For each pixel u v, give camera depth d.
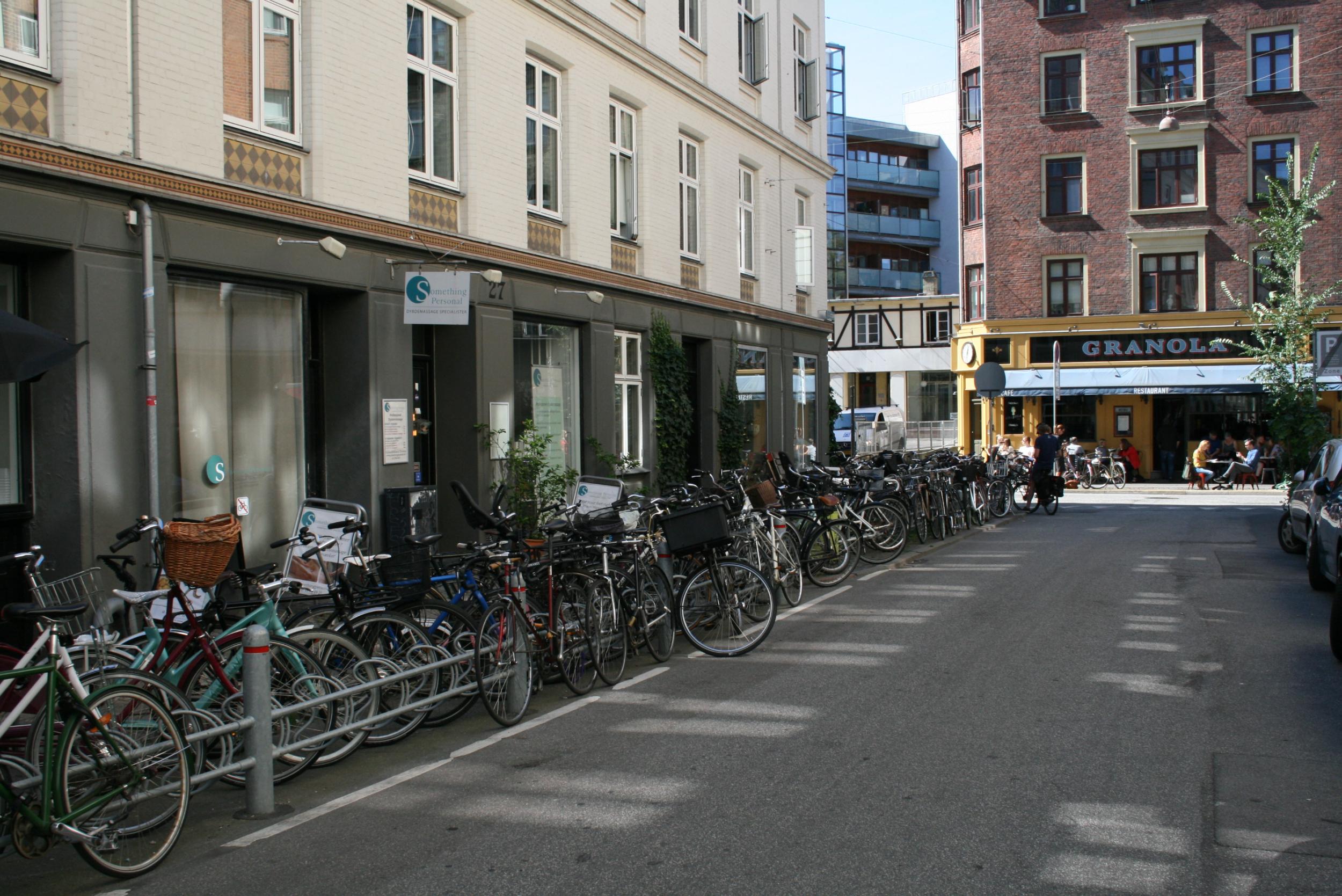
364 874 4.71
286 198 9.87
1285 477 27.22
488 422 12.93
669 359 17.39
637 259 16.89
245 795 5.70
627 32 16.48
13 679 4.77
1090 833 4.98
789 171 23.11
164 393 8.76
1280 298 28.91
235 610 6.42
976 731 6.65
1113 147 36.59
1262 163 35.34
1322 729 6.68
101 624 6.08
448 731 7.16
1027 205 37.47
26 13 7.87
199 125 9.11
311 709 6.22
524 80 13.66
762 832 5.04
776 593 10.03
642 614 8.72
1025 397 37.59
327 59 10.49
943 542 17.81
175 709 5.36
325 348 11.04
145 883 4.75
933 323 50.31
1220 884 4.42
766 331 21.80
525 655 7.38
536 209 14.12
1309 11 34.69
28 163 7.61
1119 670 8.30
